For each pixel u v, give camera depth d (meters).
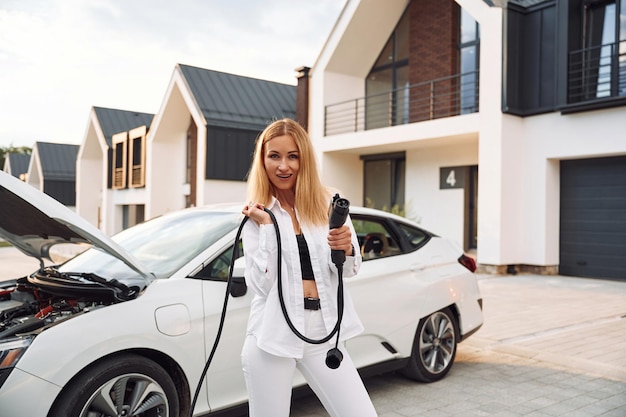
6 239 3.67
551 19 11.92
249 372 2.10
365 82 17.95
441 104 15.34
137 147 25.34
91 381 2.73
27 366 2.57
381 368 4.14
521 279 11.32
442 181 15.18
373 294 4.06
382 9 16.41
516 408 3.96
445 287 4.65
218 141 19.50
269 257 2.05
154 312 2.99
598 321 7.02
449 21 15.20
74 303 3.17
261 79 22.86
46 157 37.50
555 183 12.22
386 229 4.54
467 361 5.23
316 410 3.89
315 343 2.02
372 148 15.81
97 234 2.89
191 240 3.61
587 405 4.02
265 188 2.17
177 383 3.11
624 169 11.23
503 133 12.05
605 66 11.45
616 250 11.35
